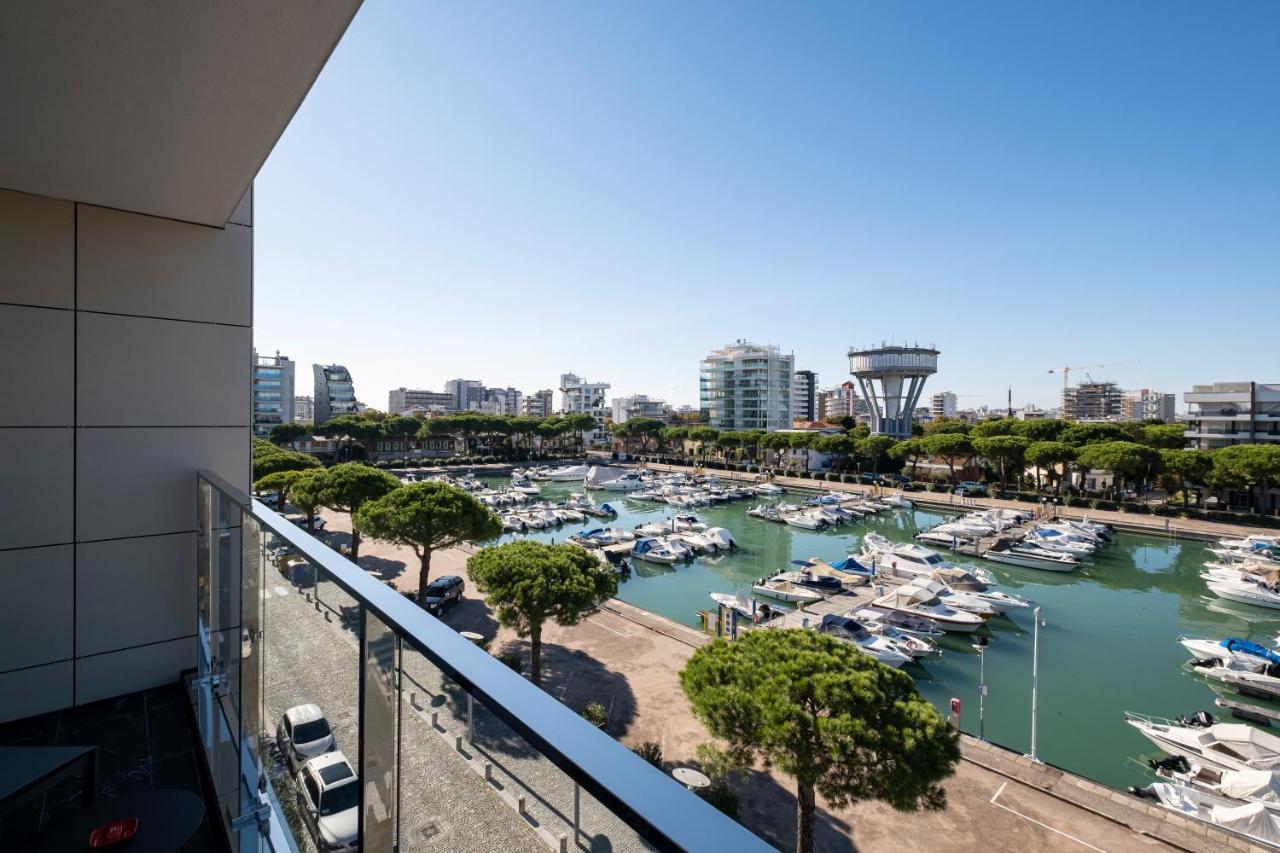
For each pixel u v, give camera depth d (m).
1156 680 17.05
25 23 1.96
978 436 53.28
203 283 4.53
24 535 3.91
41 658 3.99
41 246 3.91
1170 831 9.96
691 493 48.28
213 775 3.34
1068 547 30.94
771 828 9.87
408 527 17.16
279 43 2.15
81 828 2.04
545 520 37.06
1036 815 10.36
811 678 8.27
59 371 4.00
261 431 85.94
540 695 0.96
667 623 18.88
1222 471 37.88
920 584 23.44
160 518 4.38
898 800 7.73
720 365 95.00
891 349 85.19
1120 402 155.62
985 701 15.77
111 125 2.77
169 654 4.45
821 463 64.69
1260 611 23.28
